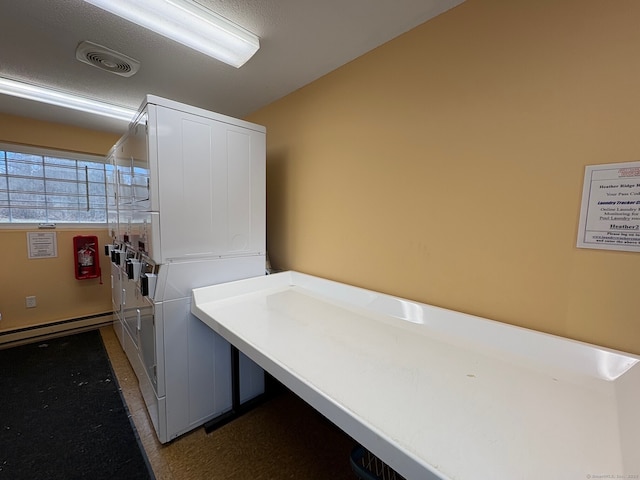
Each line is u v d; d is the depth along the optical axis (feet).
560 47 3.18
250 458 4.93
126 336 7.67
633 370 2.74
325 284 5.99
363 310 5.07
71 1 4.02
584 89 3.06
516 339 3.50
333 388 2.71
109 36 4.81
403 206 4.78
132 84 6.49
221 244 5.57
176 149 4.83
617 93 2.88
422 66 4.42
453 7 4.02
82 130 9.82
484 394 2.67
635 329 2.89
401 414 2.35
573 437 2.13
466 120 3.96
